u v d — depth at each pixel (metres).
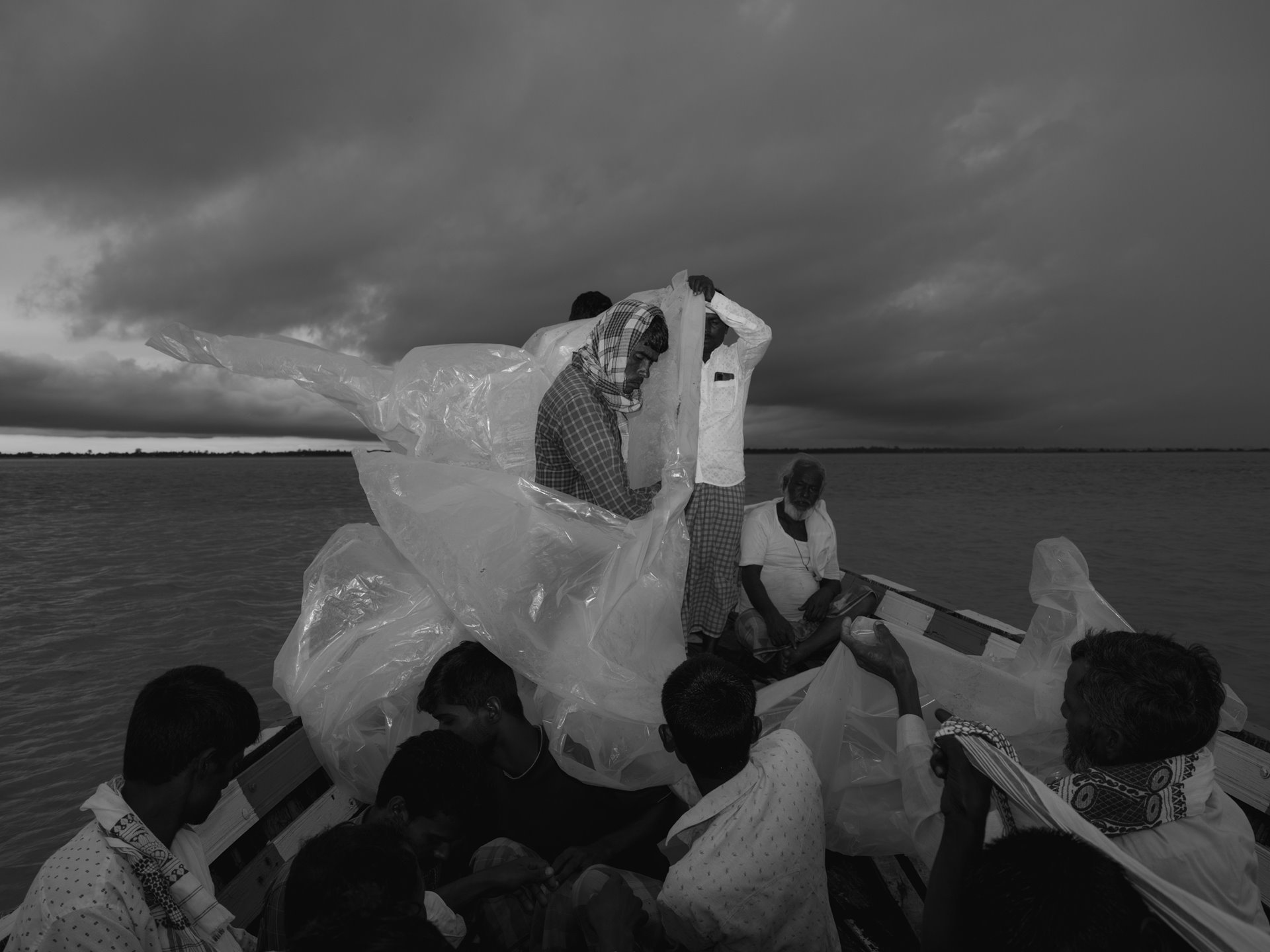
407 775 1.80
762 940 1.69
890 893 2.38
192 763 1.47
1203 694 1.46
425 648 2.44
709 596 3.54
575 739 2.18
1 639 10.12
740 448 3.48
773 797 1.69
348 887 1.20
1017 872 1.11
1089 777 1.50
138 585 13.66
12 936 1.38
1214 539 19.03
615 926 1.56
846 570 4.88
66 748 6.89
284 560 16.56
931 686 2.48
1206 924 1.14
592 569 2.35
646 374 2.63
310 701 2.43
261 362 2.74
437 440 2.74
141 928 1.38
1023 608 11.38
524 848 2.07
